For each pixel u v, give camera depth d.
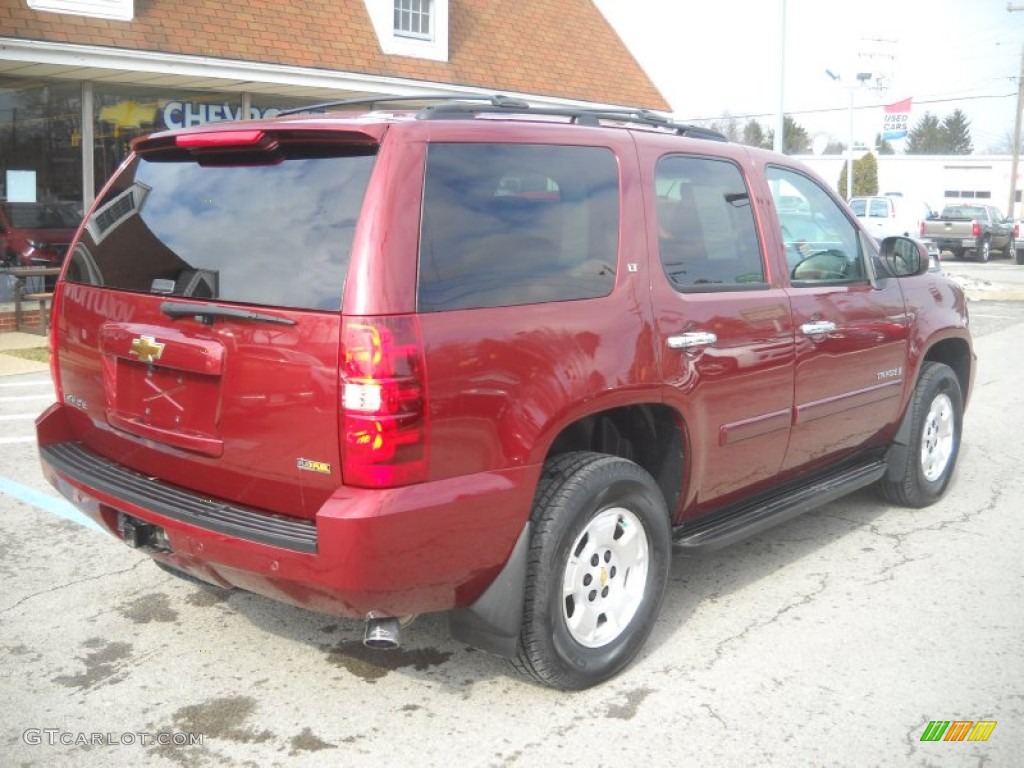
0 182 12.14
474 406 3.07
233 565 3.12
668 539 3.80
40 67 11.62
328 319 2.92
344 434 2.89
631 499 3.62
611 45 19.66
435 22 15.83
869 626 4.18
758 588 4.61
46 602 4.37
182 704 3.51
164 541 3.43
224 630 4.11
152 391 3.44
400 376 2.89
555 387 3.30
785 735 3.32
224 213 3.32
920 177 53.06
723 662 3.85
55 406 4.06
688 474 3.96
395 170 3.02
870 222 29.53
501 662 3.85
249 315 3.06
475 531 3.10
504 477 3.17
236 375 3.12
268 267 3.11
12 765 3.11
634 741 3.28
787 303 4.38
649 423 3.96
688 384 3.82
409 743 3.27
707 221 4.13
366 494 2.90
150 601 4.40
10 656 3.86
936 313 5.58
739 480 4.28
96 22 11.77
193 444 3.29
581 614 3.53
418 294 2.98
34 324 12.55
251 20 13.42
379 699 3.55
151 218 3.55
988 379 10.30
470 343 3.07
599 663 3.57
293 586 3.01
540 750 3.22
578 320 3.42
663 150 3.97
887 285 5.19
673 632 4.12
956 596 4.52
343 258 2.96
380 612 3.03
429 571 3.03
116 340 3.53
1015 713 3.47
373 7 15.02
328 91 14.32
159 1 12.59
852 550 5.12
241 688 3.63
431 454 2.98
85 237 3.89
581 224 3.56
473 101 3.81
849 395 4.84
